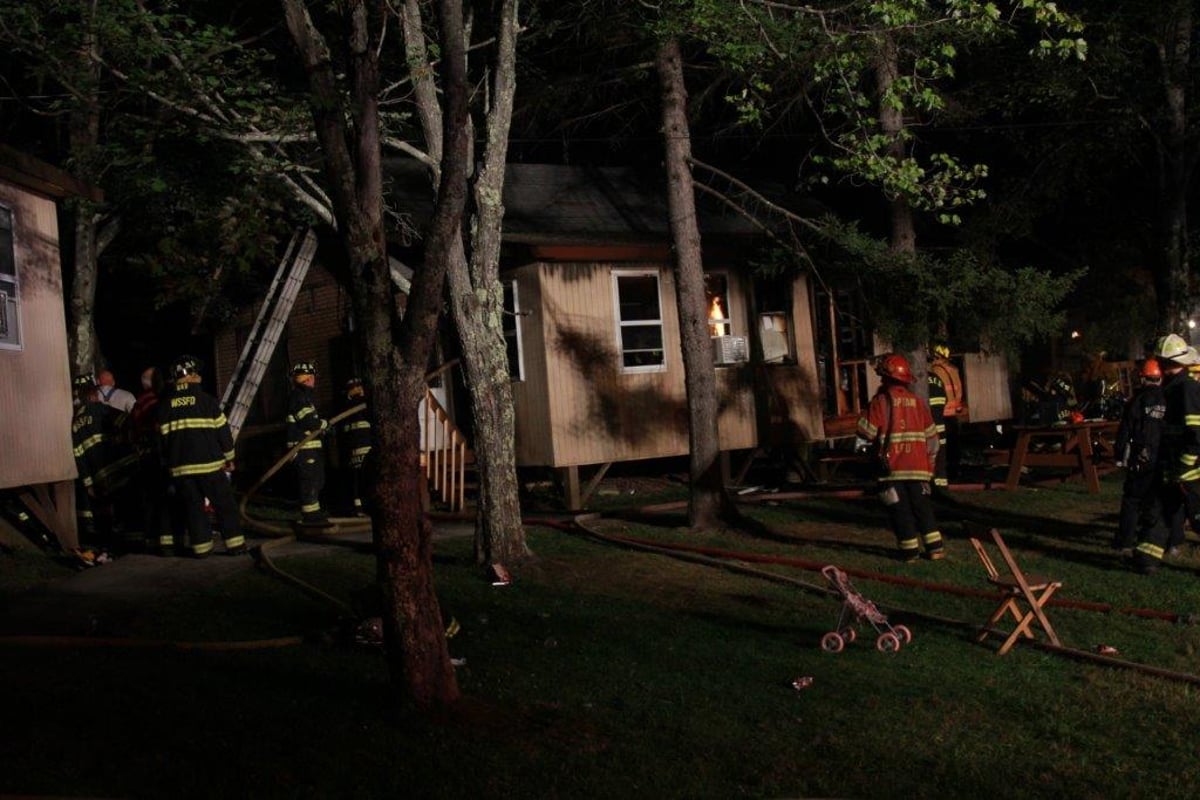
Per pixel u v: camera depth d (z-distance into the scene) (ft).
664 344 52.13
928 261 43.47
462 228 34.83
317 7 39.75
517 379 50.80
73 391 41.32
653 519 44.37
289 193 40.68
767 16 36.68
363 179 19.66
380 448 19.98
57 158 52.42
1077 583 32.09
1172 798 17.43
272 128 38.88
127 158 38.17
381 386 19.79
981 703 22.04
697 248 41.09
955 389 50.37
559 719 20.31
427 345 19.90
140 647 24.08
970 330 44.39
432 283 19.61
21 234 37.19
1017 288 42.11
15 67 49.80
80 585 31.94
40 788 16.01
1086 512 43.88
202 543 36.04
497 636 26.22
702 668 23.95
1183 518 35.60
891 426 35.42
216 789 16.44
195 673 22.29
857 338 64.34
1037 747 19.67
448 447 48.65
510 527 34.47
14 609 28.55
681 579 33.32
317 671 22.91
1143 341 73.92
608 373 50.26
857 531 40.98
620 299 51.65
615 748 18.89
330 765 17.58
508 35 33.65
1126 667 24.23
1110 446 53.72
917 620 28.48
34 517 39.40
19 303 36.73
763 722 20.52
